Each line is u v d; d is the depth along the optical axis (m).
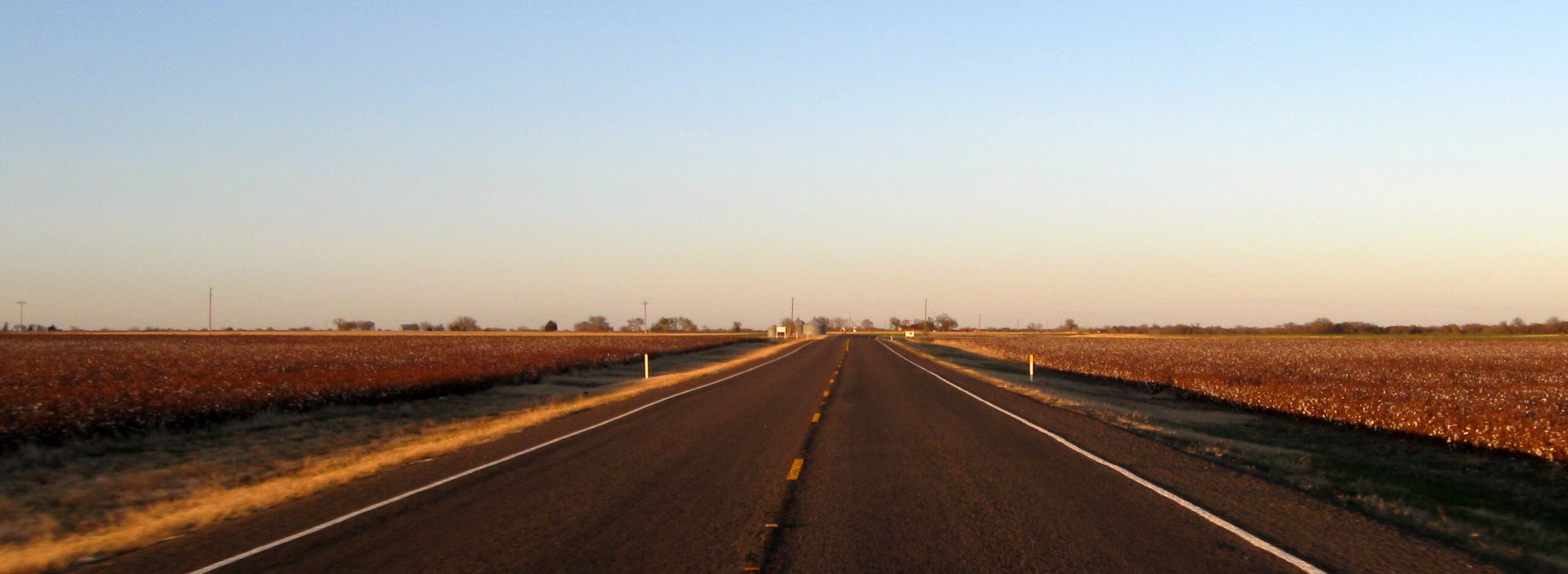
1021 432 16.84
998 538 8.00
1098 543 7.77
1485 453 18.17
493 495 10.25
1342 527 8.41
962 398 25.97
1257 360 53.28
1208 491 10.43
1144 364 49.09
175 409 19.55
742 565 7.07
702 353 73.25
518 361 43.88
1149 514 9.07
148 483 12.27
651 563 7.16
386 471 12.14
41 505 10.70
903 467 12.45
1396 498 11.08
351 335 132.88
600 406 23.28
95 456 15.37
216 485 11.88
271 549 7.66
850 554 7.43
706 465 12.62
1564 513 12.35
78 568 7.13
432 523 8.71
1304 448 19.25
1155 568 6.93
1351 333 153.12
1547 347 78.94
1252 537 7.99
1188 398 32.75
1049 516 8.99
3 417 16.88
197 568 7.09
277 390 24.31
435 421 21.23
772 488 10.69
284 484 11.18
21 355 51.00
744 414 20.80
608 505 9.61
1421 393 26.94
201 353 55.41
